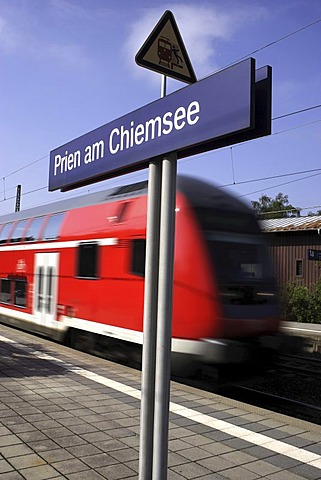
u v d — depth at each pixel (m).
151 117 2.60
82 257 10.40
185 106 2.40
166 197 2.52
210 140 2.28
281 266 23.78
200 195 8.21
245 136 2.36
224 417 5.54
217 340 7.41
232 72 2.17
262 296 8.13
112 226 9.55
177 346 7.70
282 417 5.61
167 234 2.52
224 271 7.76
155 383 2.51
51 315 11.44
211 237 7.88
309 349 13.54
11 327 14.67
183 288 7.72
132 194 9.46
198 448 4.50
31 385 6.71
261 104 2.27
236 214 8.41
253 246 8.34
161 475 2.45
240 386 8.46
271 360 8.06
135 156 2.69
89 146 3.08
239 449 4.51
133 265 8.83
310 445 4.69
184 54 2.80
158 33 2.71
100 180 3.17
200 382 8.10
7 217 15.70
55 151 3.53
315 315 19.03
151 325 2.58
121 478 3.72
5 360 8.49
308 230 22.48
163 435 2.46
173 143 2.45
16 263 13.68
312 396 7.99
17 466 3.89
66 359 8.93
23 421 5.07
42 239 12.26
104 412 5.52
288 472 4.02
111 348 9.68
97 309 9.69
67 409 5.59
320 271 21.89
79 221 10.84
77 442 4.49
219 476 3.88
